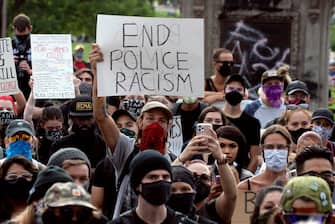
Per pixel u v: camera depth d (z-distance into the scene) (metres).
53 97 14.41
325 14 22.17
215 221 10.26
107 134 10.81
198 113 14.21
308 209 8.37
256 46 21.95
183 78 11.30
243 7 21.86
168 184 9.03
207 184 10.30
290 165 12.10
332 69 34.69
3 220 9.91
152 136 10.55
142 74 11.20
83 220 8.41
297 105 14.98
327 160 10.25
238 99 13.98
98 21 11.12
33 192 8.98
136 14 36.41
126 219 9.12
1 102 13.71
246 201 10.95
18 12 35.59
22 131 11.33
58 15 35.59
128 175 10.67
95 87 11.04
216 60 16.23
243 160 12.20
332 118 13.19
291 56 22.08
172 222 9.16
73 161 10.12
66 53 14.58
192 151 10.15
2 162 10.83
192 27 11.30
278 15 21.95
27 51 15.84
